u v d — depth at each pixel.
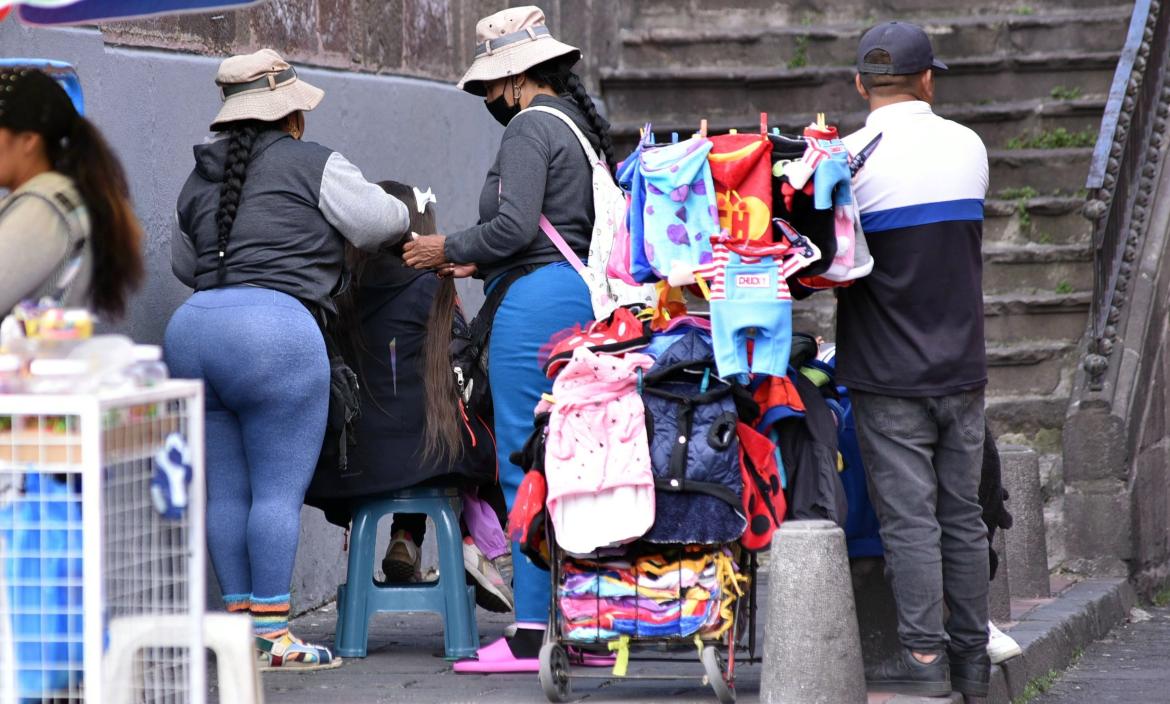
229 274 14.02
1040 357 25.03
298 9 19.20
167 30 16.25
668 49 31.50
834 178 12.48
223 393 13.88
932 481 13.41
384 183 15.64
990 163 27.91
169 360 14.01
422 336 15.32
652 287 14.15
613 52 31.11
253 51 18.12
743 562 13.40
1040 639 17.72
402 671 14.65
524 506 12.61
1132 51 24.14
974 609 13.75
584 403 12.45
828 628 12.20
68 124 10.30
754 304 12.31
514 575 14.66
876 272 13.18
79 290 10.25
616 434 12.34
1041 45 30.58
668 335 13.06
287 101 14.32
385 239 14.48
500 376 14.51
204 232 14.25
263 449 14.00
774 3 32.59
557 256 14.53
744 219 12.73
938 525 13.45
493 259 14.36
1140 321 24.22
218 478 14.34
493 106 15.31
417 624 17.69
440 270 14.80
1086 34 30.45
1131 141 24.80
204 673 9.10
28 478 8.39
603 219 14.34
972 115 28.86
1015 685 16.22
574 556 12.72
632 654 13.59
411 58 22.69
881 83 13.51
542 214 14.52
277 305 13.82
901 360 13.11
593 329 13.38
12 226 9.94
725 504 12.30
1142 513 23.72
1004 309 25.61
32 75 10.27
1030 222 27.12
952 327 13.17
